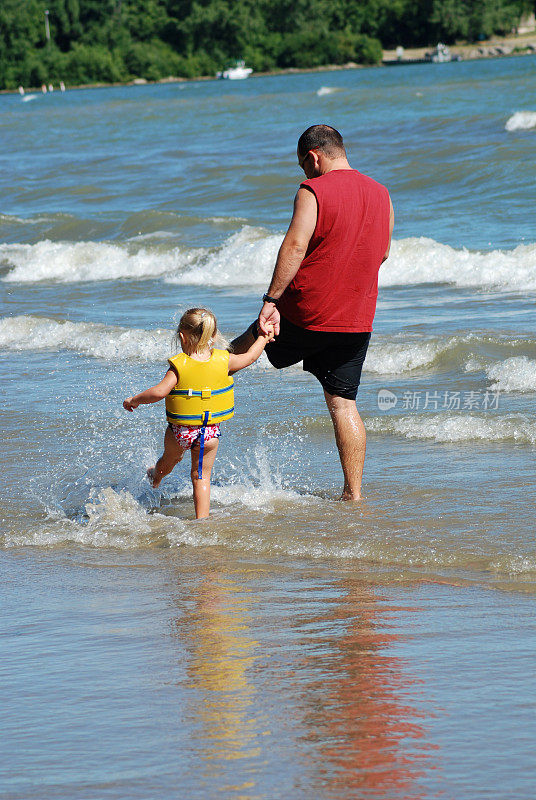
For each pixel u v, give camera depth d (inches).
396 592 597.0
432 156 3284.9
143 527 764.0
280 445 978.1
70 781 374.0
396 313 1566.2
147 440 1015.0
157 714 433.1
